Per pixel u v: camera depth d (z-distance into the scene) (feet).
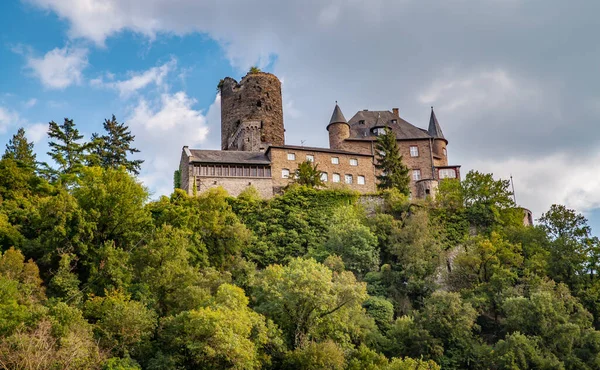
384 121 323.16
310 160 274.57
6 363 108.88
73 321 125.29
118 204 176.24
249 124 327.26
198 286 153.07
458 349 166.40
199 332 130.72
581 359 167.12
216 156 266.16
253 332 142.72
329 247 209.67
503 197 249.75
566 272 204.95
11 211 181.37
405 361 144.97
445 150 322.34
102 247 162.30
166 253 159.43
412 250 203.41
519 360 160.25
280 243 216.33
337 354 141.90
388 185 265.34
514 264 205.05
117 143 279.49
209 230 197.67
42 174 230.07
